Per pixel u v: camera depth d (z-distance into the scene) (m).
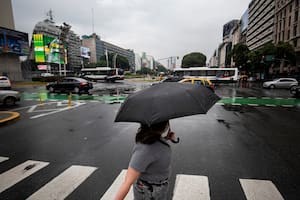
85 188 3.37
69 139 5.97
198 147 5.24
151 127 1.56
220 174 3.80
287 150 5.01
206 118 8.84
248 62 51.12
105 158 4.59
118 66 117.44
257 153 4.83
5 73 35.53
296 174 3.79
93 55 129.38
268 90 23.52
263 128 7.14
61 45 48.91
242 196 3.09
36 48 58.16
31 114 9.80
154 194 1.56
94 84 34.16
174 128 7.16
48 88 21.16
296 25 43.94
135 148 1.54
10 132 6.74
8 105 12.43
